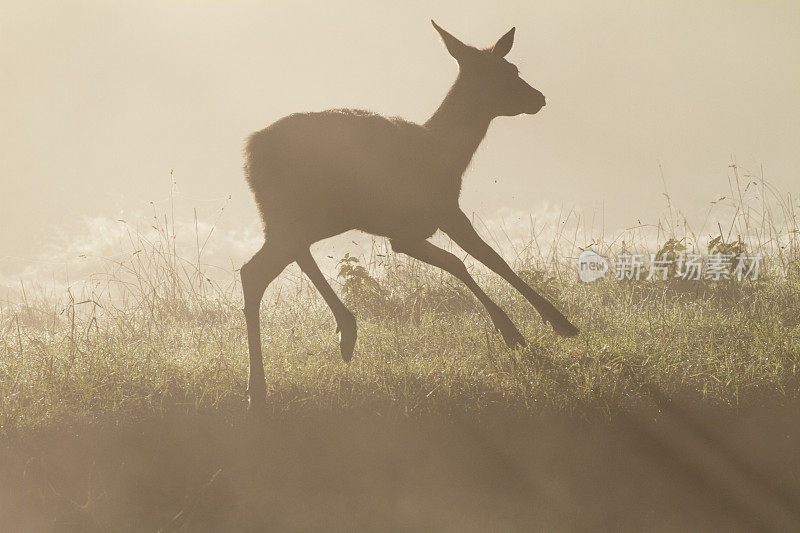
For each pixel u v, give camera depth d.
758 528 14.19
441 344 21.81
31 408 18.14
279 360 20.55
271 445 16.94
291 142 18.59
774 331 20.83
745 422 17.50
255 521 14.45
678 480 15.64
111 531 14.26
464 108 21.16
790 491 15.29
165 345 22.50
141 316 25.70
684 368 19.16
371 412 18.05
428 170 19.83
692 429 17.27
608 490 15.34
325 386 19.00
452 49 21.44
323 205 18.81
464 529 14.16
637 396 18.06
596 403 17.70
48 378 19.52
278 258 18.89
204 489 14.85
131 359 20.56
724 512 14.66
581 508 14.77
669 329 21.86
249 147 19.05
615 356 19.28
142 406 18.47
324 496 15.23
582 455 16.45
